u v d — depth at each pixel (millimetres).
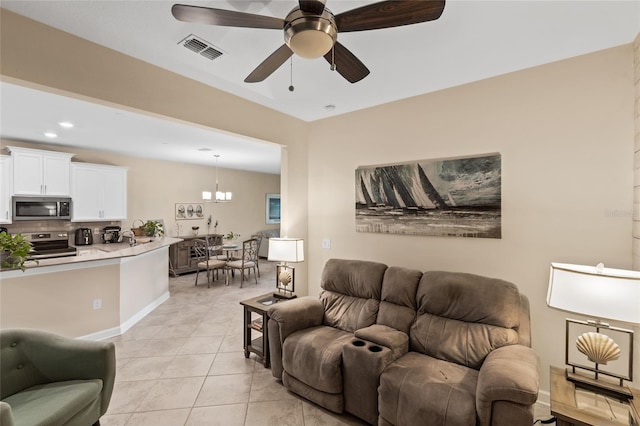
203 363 2971
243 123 3129
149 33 2021
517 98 2518
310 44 1447
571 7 1730
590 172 2240
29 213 4781
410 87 2850
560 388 1655
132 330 3795
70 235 5473
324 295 3014
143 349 3271
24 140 4883
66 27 1962
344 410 2205
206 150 5668
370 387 2035
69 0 1700
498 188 2584
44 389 1825
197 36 2055
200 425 2109
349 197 3533
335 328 2762
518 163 2516
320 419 2180
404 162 3104
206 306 4707
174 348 3295
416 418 1760
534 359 1825
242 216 8633
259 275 6836
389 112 3227
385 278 2721
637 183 2031
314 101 3221
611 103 2166
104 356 1930
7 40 1800
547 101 2396
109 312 3635
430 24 1890
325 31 1395
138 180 6441
